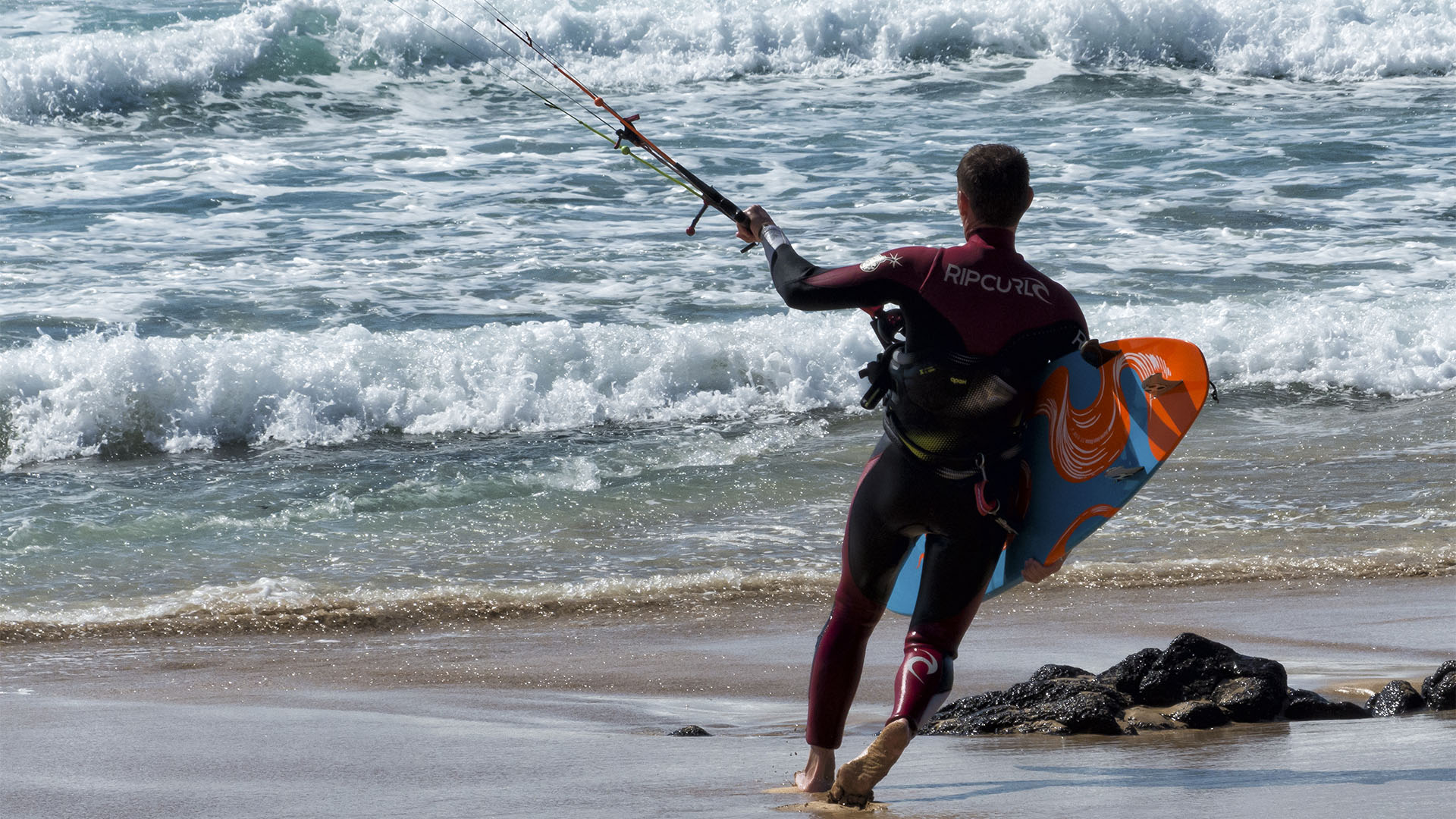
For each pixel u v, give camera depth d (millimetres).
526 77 77188
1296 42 81188
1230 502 30734
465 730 15688
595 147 66062
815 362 41250
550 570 27094
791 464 34312
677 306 45625
